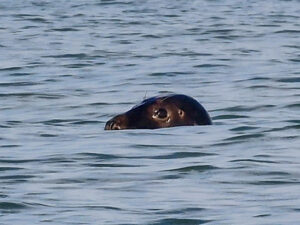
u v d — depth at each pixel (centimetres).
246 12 9169
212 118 4250
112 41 7206
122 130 3916
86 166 3369
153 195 2984
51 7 9638
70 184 3128
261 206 2848
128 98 4869
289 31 7700
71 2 10106
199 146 3638
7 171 3316
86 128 4084
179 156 3491
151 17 8806
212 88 5141
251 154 3506
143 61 6206
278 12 9150
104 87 5228
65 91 5100
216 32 7675
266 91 4997
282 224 2669
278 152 3534
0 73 5784
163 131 3853
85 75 5672
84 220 2736
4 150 3653
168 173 3247
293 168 3288
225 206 2858
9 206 2875
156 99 3978
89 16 8900
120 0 10300
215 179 3158
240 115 4322
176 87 5206
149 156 3494
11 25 8212
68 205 2884
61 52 6644
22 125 4200
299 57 6319
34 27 8069
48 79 5538
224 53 6544
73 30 7875
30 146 3716
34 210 2836
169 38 7369
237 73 5653
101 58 6372
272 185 3077
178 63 6081
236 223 2692
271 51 6638
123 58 6353
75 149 3628
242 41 7175
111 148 3622
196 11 9319
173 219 2744
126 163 3400
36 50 6756
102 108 4594
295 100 4684
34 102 4778
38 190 3056
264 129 3944
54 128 4106
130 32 7725
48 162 3438
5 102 4800
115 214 2792
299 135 3831
